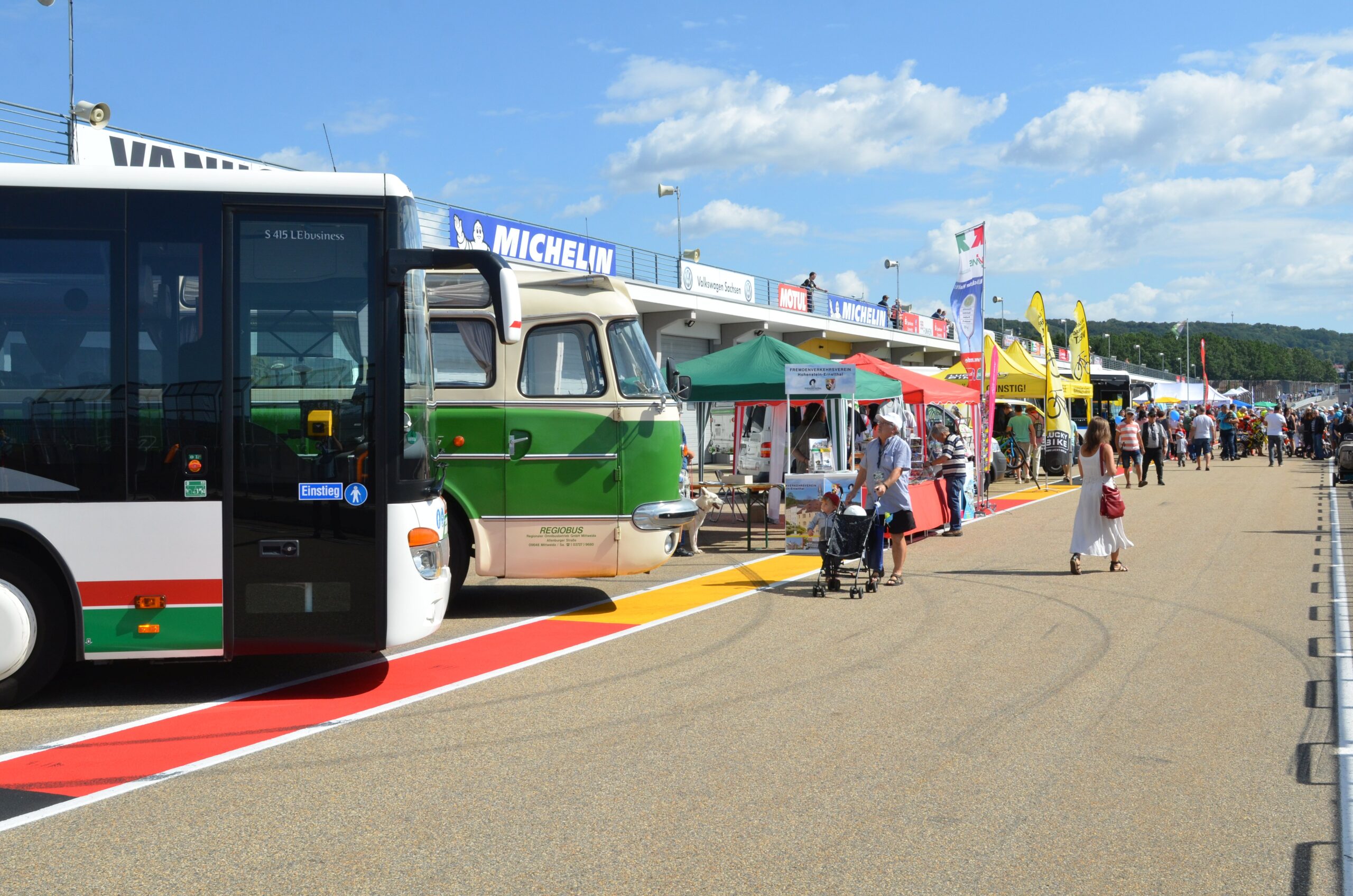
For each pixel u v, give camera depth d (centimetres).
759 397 1483
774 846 440
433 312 970
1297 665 756
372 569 692
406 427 705
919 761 551
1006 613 966
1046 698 672
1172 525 1698
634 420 979
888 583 1141
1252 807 482
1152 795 499
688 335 3716
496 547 971
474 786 518
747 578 1200
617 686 712
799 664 772
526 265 2475
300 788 516
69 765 555
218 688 725
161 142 1653
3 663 662
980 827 461
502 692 700
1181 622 918
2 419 670
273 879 411
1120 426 2533
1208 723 614
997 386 2631
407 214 712
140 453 677
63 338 677
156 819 476
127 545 674
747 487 1473
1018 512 1998
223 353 684
